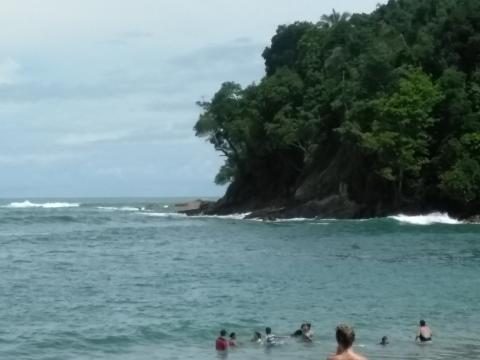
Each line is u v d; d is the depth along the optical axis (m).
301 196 119.19
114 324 31.31
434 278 45.56
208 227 101.12
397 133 100.81
